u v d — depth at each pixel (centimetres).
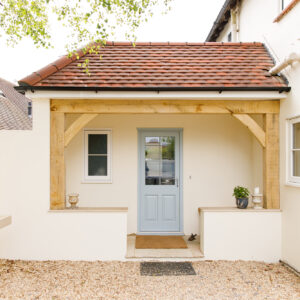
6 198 525
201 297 400
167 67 586
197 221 688
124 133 691
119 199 686
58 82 521
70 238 525
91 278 455
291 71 511
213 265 513
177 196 696
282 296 404
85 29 575
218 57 634
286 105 523
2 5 590
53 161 531
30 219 525
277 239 538
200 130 695
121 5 555
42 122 529
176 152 698
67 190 679
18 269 482
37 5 577
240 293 412
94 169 694
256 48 678
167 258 532
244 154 697
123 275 468
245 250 537
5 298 389
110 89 507
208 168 695
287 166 524
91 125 687
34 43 606
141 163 695
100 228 527
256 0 736
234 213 538
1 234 524
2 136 527
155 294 407
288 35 553
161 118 693
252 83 529
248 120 547
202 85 521
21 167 527
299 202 481
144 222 693
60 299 389
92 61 607
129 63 602
